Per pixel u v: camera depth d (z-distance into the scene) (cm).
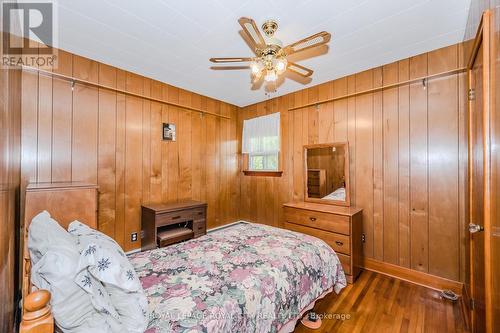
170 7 174
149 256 168
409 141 248
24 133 212
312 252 183
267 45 178
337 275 196
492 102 119
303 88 345
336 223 256
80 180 251
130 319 96
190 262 158
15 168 173
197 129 377
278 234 219
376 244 271
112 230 278
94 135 262
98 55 248
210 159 397
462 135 217
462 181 217
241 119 448
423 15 182
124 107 288
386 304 203
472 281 167
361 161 284
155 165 321
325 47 230
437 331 170
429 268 234
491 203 122
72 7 173
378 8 174
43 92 225
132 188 296
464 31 201
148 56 251
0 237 121
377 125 272
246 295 124
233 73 295
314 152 329
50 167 229
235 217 438
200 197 381
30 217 154
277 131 379
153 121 319
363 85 283
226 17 186
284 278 147
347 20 189
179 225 334
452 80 223
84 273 88
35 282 91
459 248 218
